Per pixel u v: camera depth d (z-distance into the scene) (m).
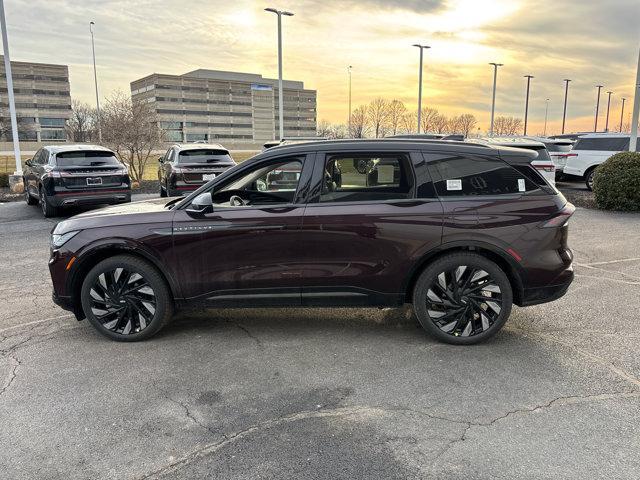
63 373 3.80
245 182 4.46
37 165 12.51
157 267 4.30
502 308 4.11
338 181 4.18
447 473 2.61
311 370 3.80
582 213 11.36
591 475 2.57
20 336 4.57
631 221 10.27
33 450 2.86
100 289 4.35
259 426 3.07
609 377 3.63
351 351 4.13
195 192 4.30
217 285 4.25
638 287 5.82
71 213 12.48
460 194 4.12
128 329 4.37
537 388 3.47
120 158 21.19
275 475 2.62
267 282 4.21
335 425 3.07
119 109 22.03
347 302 4.24
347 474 2.61
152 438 2.96
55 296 4.42
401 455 2.76
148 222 4.24
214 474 2.63
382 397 3.39
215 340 4.41
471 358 3.97
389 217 4.07
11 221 11.41
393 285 4.17
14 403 3.37
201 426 3.08
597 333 4.46
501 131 76.00
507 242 4.03
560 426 3.01
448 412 3.19
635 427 2.99
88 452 2.84
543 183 4.18
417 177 4.14
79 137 55.72
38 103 103.00
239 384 3.60
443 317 4.19
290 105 127.44
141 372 3.81
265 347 4.24
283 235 4.12
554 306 5.19
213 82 115.69
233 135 119.69
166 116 110.75
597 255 7.39
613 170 11.55
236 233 4.15
